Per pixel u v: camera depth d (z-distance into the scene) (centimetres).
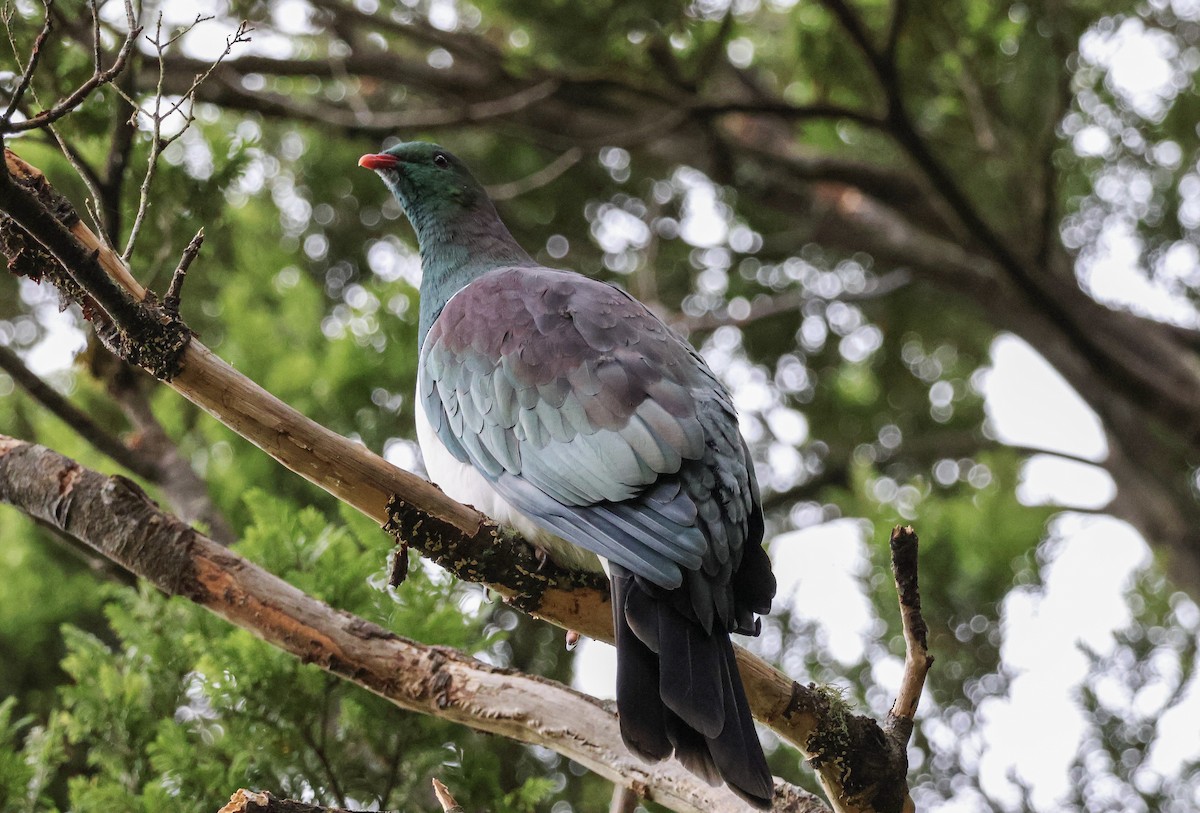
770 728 626
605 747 658
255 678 750
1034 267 1320
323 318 1330
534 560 646
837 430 1667
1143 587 1353
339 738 785
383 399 1077
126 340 580
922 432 1700
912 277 1551
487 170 1625
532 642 1176
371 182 1511
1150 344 1421
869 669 1137
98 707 779
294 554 802
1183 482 1664
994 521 1218
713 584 605
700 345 1648
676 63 1307
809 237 1565
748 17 1566
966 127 1409
